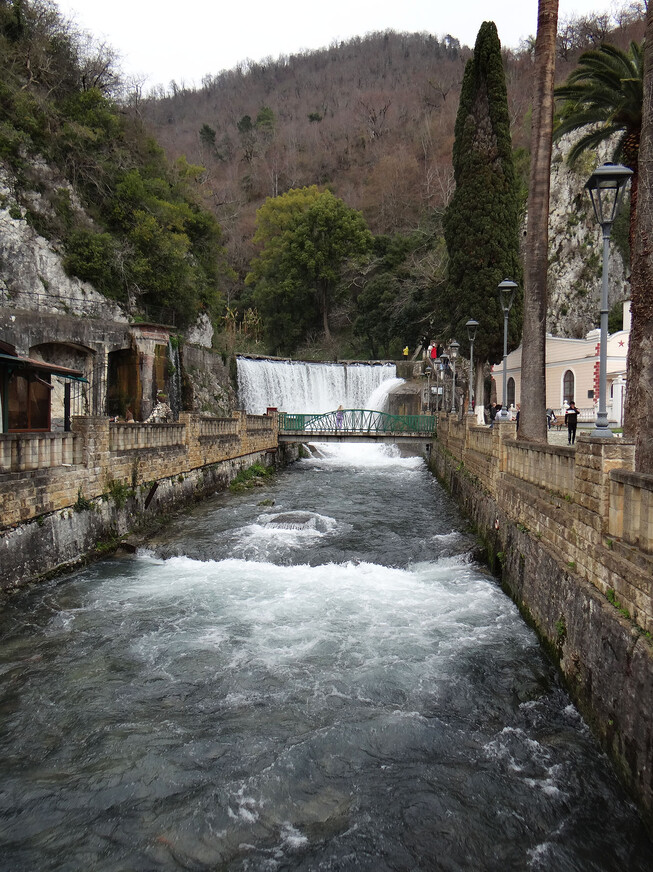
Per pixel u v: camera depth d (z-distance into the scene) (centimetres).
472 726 747
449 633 1006
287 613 1087
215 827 578
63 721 747
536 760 682
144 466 1683
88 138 3197
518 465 1270
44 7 3425
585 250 5262
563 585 856
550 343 3925
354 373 4550
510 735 730
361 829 579
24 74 3192
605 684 678
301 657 916
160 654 924
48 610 1087
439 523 1795
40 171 2917
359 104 9412
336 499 2233
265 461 3041
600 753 682
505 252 3122
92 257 2981
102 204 3259
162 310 3394
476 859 546
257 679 850
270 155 8669
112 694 810
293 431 3256
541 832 578
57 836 566
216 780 644
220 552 1418
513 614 1091
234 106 10950
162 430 1844
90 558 1362
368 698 804
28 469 1188
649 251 1016
